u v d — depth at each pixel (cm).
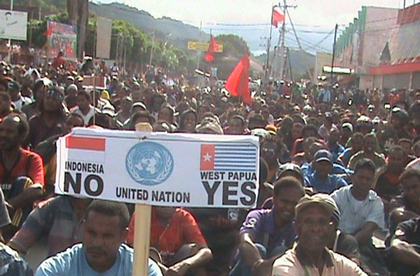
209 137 324
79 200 483
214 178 325
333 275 384
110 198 332
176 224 515
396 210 651
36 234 491
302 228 384
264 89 3950
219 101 2014
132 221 489
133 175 327
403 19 4416
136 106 1104
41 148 685
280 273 379
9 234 555
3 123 578
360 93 3431
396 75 4509
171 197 327
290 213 519
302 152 1063
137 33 6462
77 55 3538
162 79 3750
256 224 538
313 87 4066
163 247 513
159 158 325
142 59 6406
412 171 664
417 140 1126
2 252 322
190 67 9425
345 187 691
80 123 774
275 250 511
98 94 1365
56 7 7475
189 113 1091
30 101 1147
